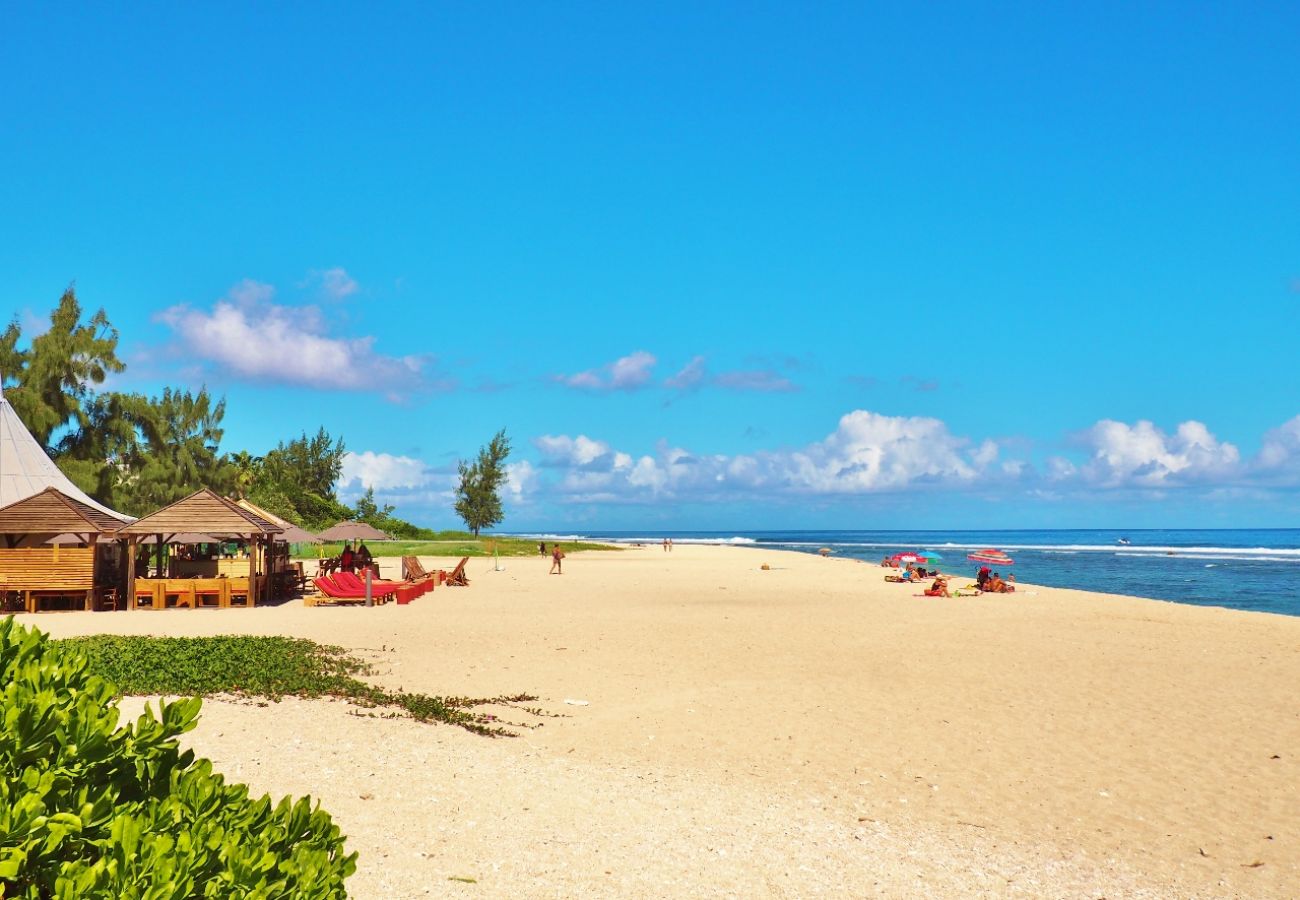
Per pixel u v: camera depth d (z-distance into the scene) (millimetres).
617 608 28656
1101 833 8680
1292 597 40781
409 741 10227
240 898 2998
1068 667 17844
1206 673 17359
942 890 7031
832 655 18969
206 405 59250
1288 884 7586
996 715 13469
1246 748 11781
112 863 2771
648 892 6484
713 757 10828
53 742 3176
